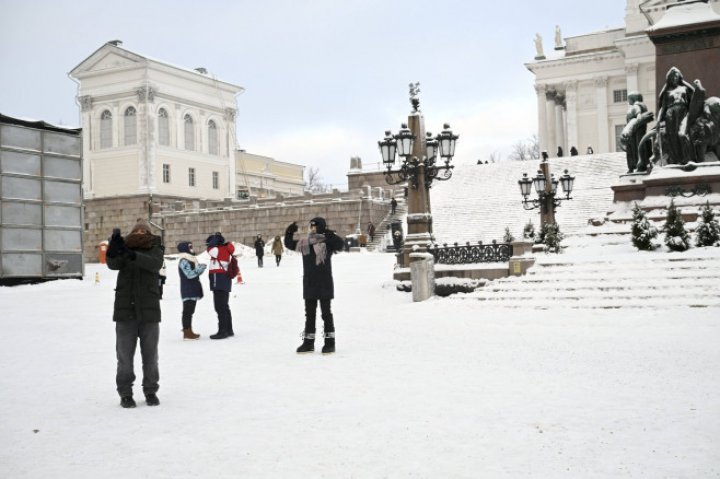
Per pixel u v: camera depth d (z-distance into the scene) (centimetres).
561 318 1542
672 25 2803
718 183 2694
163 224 6594
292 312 1859
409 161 2198
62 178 3097
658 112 2845
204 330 1541
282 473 581
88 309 1978
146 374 836
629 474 562
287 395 870
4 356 1209
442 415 754
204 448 655
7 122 2931
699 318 1439
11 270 2917
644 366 1030
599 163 5522
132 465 608
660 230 2202
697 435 663
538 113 8394
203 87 7681
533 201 3316
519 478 558
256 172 8862
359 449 641
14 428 736
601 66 8081
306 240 1195
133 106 7144
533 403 803
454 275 2055
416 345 1275
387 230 5306
